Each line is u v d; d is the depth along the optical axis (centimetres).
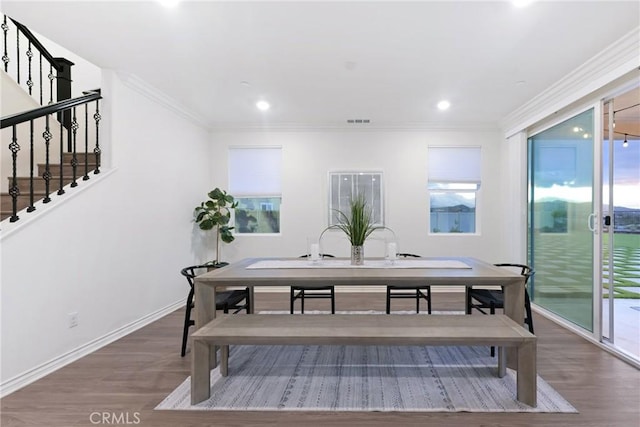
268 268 259
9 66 388
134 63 284
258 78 314
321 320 216
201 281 222
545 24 221
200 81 322
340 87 336
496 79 313
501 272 235
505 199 446
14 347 209
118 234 300
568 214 322
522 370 186
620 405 184
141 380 218
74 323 252
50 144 348
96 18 217
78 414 180
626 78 249
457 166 468
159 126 362
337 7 205
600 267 278
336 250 473
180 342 286
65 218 247
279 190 481
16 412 182
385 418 175
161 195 366
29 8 206
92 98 283
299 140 479
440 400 191
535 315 357
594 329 280
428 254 469
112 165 295
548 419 172
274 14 212
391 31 231
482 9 206
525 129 396
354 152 475
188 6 204
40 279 227
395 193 472
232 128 478
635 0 194
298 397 196
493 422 171
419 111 411
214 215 433
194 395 189
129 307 312
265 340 190
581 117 304
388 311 315
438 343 185
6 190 296
